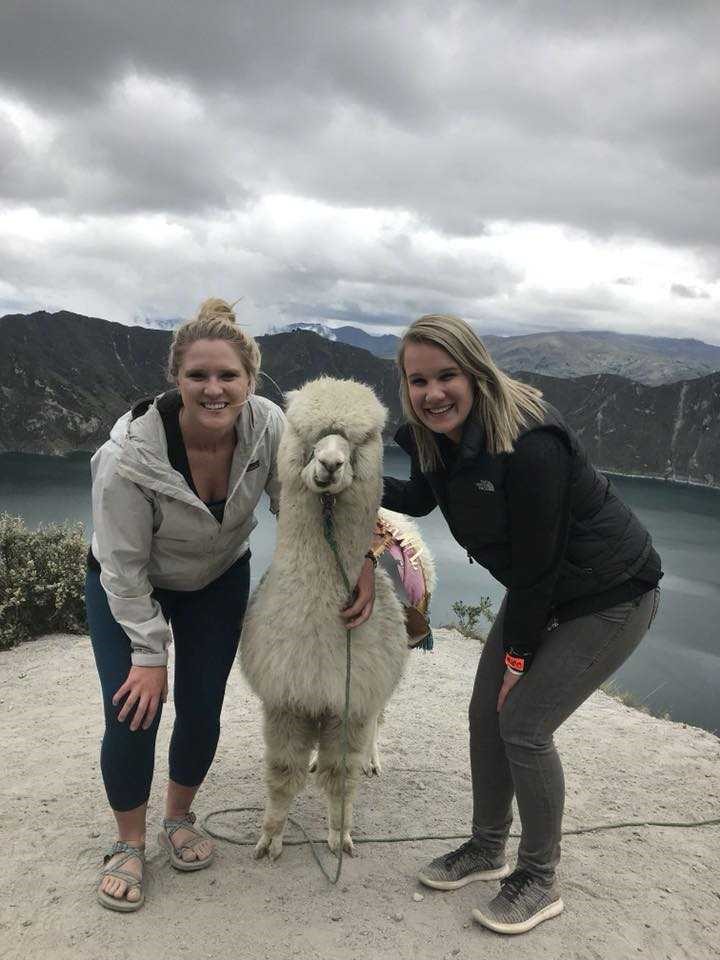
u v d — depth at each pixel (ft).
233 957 8.02
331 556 8.60
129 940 8.21
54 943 8.11
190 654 9.41
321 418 8.38
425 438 8.50
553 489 7.35
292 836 10.61
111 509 8.22
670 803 12.12
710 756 14.32
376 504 8.77
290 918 8.71
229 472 8.74
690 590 105.19
